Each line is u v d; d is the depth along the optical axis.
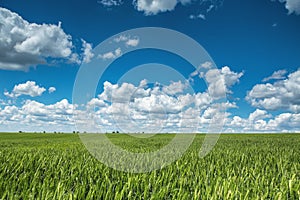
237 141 25.91
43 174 6.59
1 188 5.06
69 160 8.95
